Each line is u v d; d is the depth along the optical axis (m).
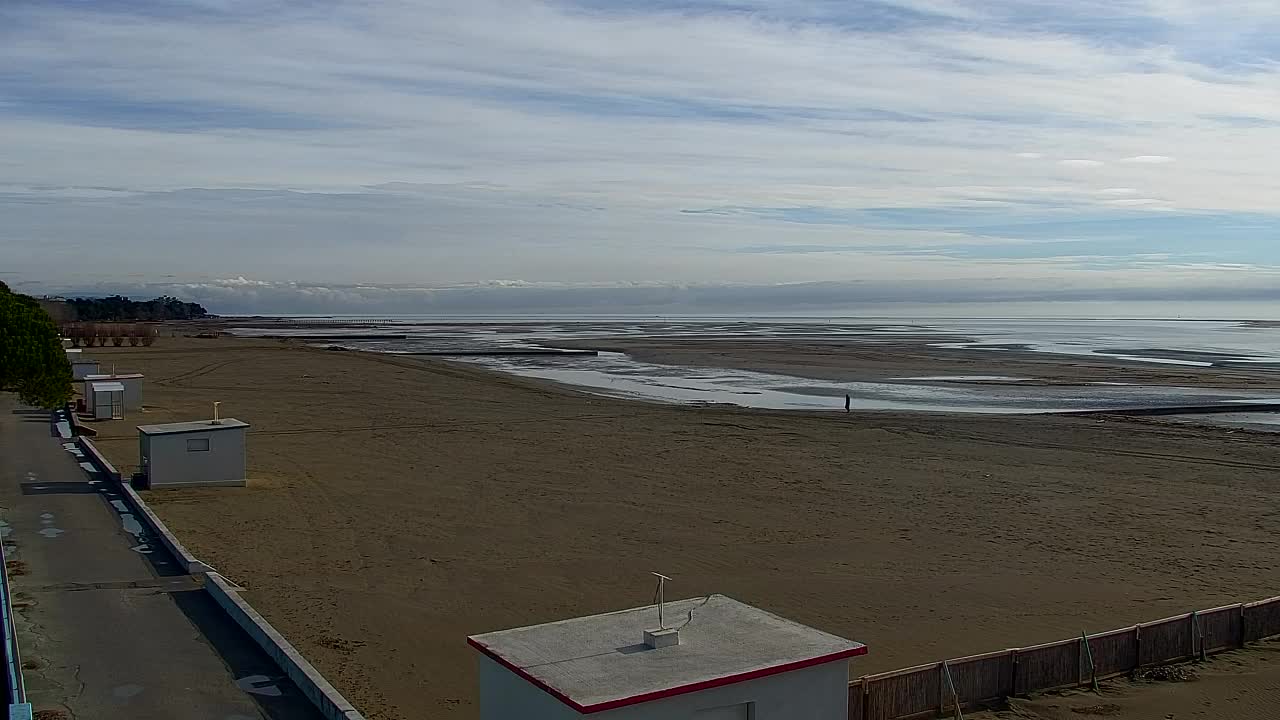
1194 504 36.06
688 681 11.81
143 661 18.17
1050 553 29.08
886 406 69.50
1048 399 74.00
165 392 71.75
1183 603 24.42
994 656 18.36
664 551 28.86
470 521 32.25
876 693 16.98
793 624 13.96
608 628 13.82
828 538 30.59
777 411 64.44
